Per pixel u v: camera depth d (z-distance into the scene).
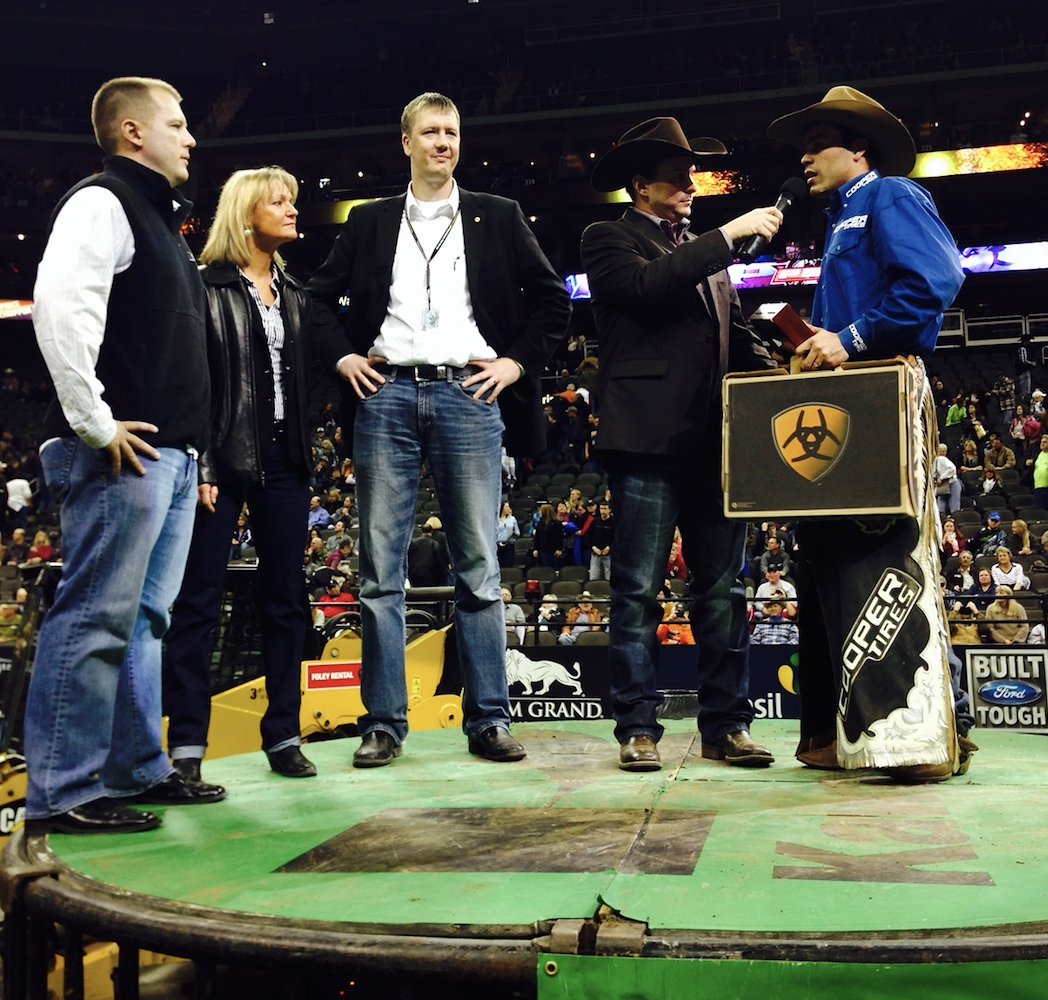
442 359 3.16
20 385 25.38
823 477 2.71
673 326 3.11
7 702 4.65
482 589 3.23
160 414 2.44
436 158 3.25
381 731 3.19
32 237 27.03
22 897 1.94
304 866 1.96
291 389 3.15
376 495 3.19
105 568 2.35
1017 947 1.41
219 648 5.56
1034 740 3.54
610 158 3.22
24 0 28.53
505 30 29.61
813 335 2.82
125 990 1.80
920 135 25.33
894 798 2.48
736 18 27.83
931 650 2.69
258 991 2.30
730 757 3.01
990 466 15.08
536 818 2.30
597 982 1.46
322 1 29.25
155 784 2.58
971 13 27.61
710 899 1.64
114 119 2.54
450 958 1.50
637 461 3.07
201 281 2.66
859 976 1.41
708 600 3.15
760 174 25.44
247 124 28.70
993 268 23.38
